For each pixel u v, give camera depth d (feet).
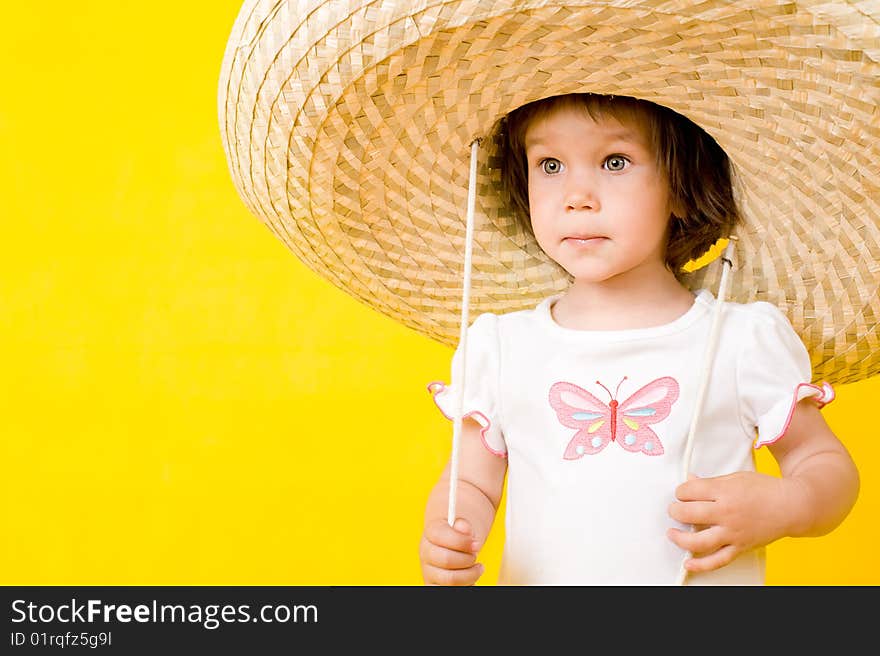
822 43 2.79
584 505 3.59
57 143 7.07
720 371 3.64
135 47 7.09
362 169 3.62
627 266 3.68
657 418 3.62
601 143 3.63
